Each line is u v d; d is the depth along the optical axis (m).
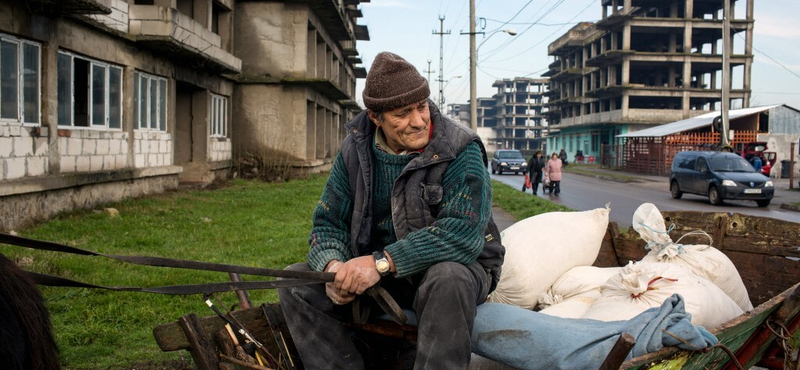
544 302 3.98
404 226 2.74
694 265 4.19
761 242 4.73
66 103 11.75
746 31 59.50
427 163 2.72
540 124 132.88
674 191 22.95
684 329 2.43
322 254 2.82
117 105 14.05
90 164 12.62
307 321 2.91
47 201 10.80
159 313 5.68
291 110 23.25
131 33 14.36
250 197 16.14
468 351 2.50
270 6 23.12
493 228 2.94
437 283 2.48
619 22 59.66
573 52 77.12
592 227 4.42
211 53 17.33
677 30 59.88
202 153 19.64
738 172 20.53
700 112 59.53
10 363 1.83
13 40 9.94
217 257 8.02
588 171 46.12
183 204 13.94
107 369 4.46
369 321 2.97
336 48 34.25
